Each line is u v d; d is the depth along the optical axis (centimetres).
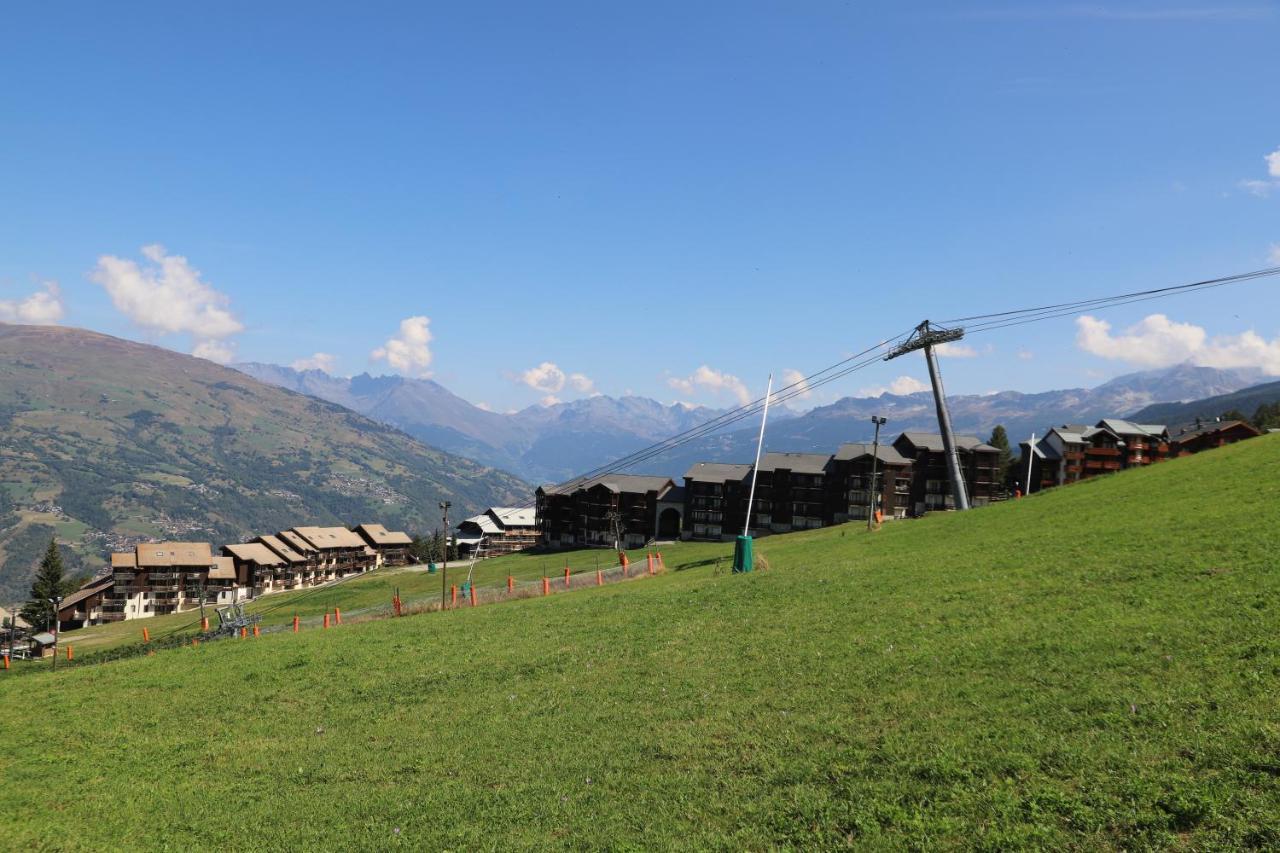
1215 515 4222
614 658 3338
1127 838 1394
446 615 5394
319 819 2105
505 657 3634
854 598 3819
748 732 2223
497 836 1847
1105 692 2006
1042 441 16175
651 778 2027
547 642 3866
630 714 2562
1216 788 1470
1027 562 3972
